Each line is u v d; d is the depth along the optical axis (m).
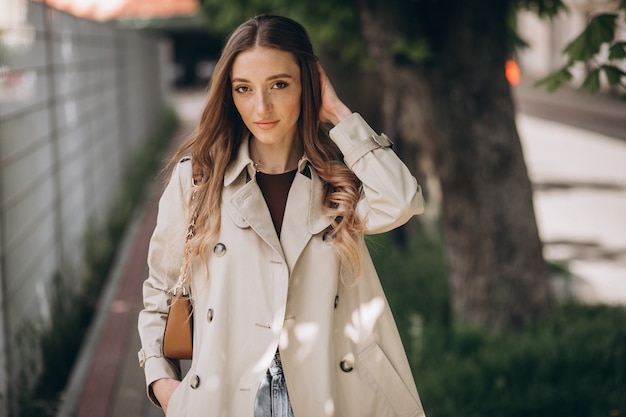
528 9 5.59
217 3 7.86
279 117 2.34
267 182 2.46
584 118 22.44
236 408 2.32
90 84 8.49
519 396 4.70
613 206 11.54
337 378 2.40
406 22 5.63
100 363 5.45
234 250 2.36
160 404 2.52
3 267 4.26
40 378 5.04
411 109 5.96
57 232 6.13
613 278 7.93
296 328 2.36
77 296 6.61
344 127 2.42
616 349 5.18
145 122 16.02
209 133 2.43
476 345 5.60
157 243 2.50
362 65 7.68
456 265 6.18
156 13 14.84
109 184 9.80
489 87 5.81
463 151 5.89
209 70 34.22
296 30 2.37
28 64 5.28
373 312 2.46
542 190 12.80
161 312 2.55
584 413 4.46
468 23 5.69
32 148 5.28
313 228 2.38
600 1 12.18
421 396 4.71
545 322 5.91
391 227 2.37
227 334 2.34
